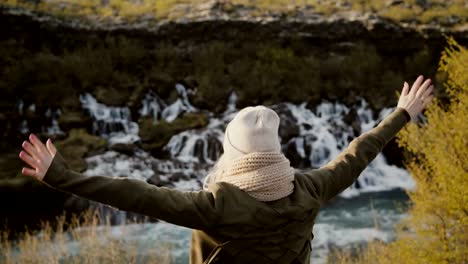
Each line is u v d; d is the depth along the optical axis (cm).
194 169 1750
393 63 2247
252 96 2092
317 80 2147
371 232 1259
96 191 125
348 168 158
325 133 1986
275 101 2098
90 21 2228
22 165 1622
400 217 1382
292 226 136
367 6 2494
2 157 1673
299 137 1944
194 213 128
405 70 2208
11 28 2053
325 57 2253
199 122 1947
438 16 2391
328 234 1260
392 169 1834
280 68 2189
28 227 1346
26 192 1436
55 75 2000
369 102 2120
